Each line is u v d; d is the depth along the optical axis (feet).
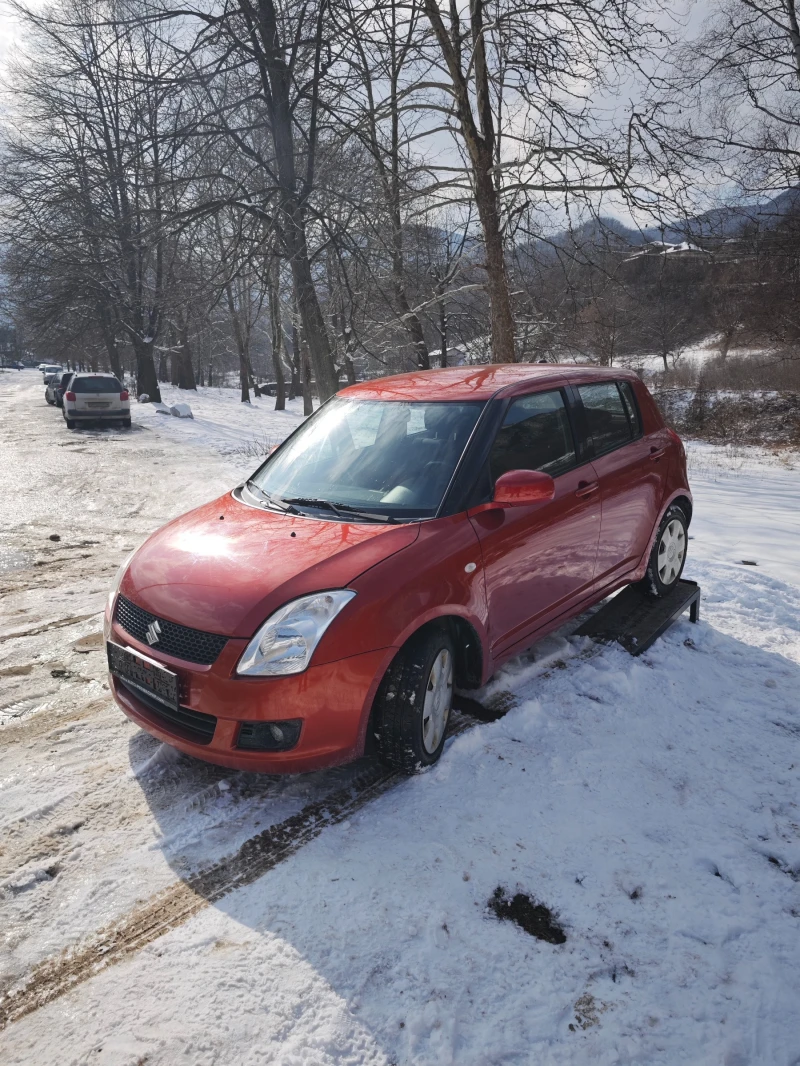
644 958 7.26
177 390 159.43
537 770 10.37
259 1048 6.32
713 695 12.89
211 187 45.65
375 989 6.87
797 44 59.62
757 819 9.48
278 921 7.71
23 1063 6.23
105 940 7.55
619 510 14.30
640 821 9.34
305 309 47.67
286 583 9.37
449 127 42.78
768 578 19.71
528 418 12.68
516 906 7.89
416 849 8.74
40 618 17.13
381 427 12.67
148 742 11.42
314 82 41.60
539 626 12.64
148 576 10.39
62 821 9.45
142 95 41.29
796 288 75.82
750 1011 6.71
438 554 10.23
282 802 9.75
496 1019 6.57
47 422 74.33
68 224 64.13
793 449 64.90
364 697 9.30
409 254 49.39
